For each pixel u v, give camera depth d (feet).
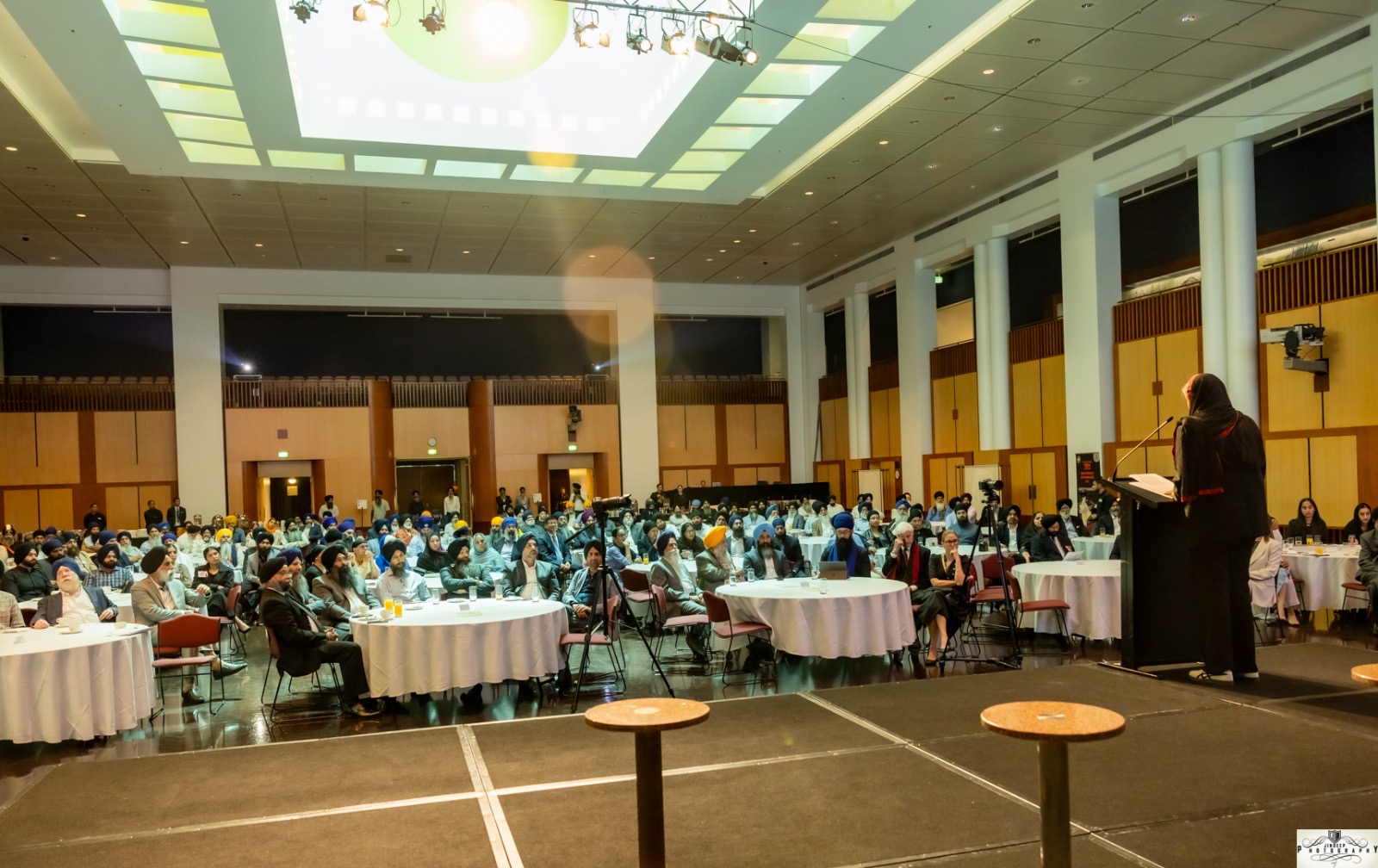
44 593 33.63
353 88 41.39
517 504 80.48
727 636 26.03
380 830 13.01
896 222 67.21
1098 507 48.49
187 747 21.48
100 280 73.31
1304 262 42.88
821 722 17.54
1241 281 44.27
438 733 17.98
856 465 80.33
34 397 74.59
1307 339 41.01
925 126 47.55
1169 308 49.52
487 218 61.21
